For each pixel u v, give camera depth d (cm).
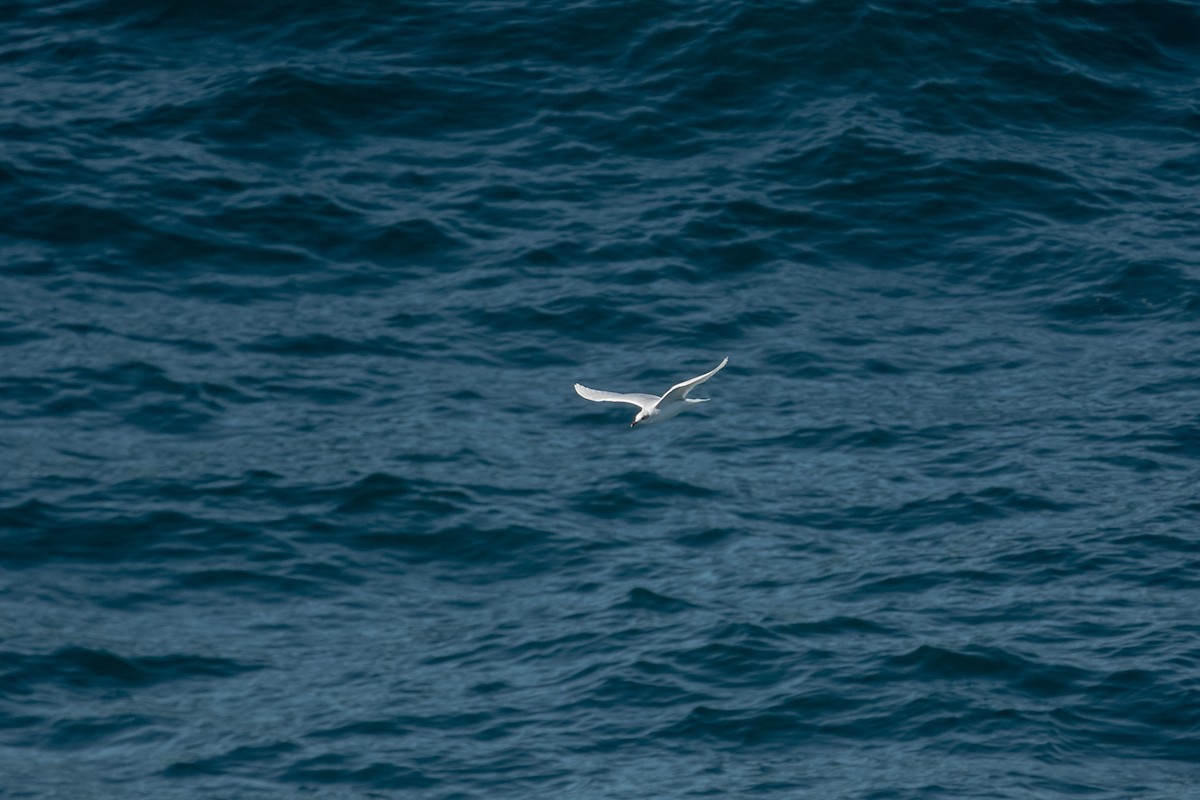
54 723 2992
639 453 3794
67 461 3694
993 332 4238
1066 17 5303
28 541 3456
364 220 4512
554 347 4131
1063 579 3319
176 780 2842
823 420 3906
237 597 3344
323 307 4247
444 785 2808
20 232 4406
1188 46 5291
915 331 4238
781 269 4416
